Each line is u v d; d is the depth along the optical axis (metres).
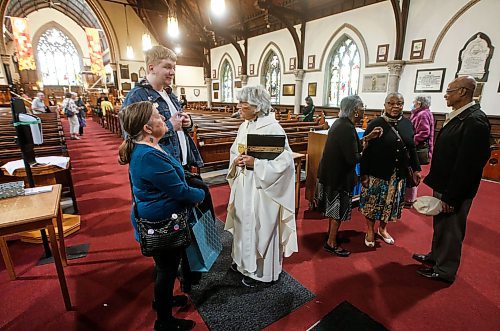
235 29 13.02
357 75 8.95
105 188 4.18
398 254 2.46
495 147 4.66
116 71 16.50
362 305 1.83
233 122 5.85
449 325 1.67
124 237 2.72
